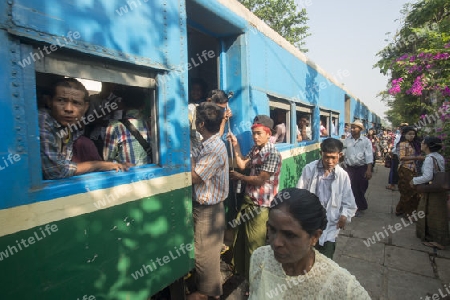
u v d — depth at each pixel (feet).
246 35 12.09
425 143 15.29
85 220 5.61
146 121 7.91
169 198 7.74
